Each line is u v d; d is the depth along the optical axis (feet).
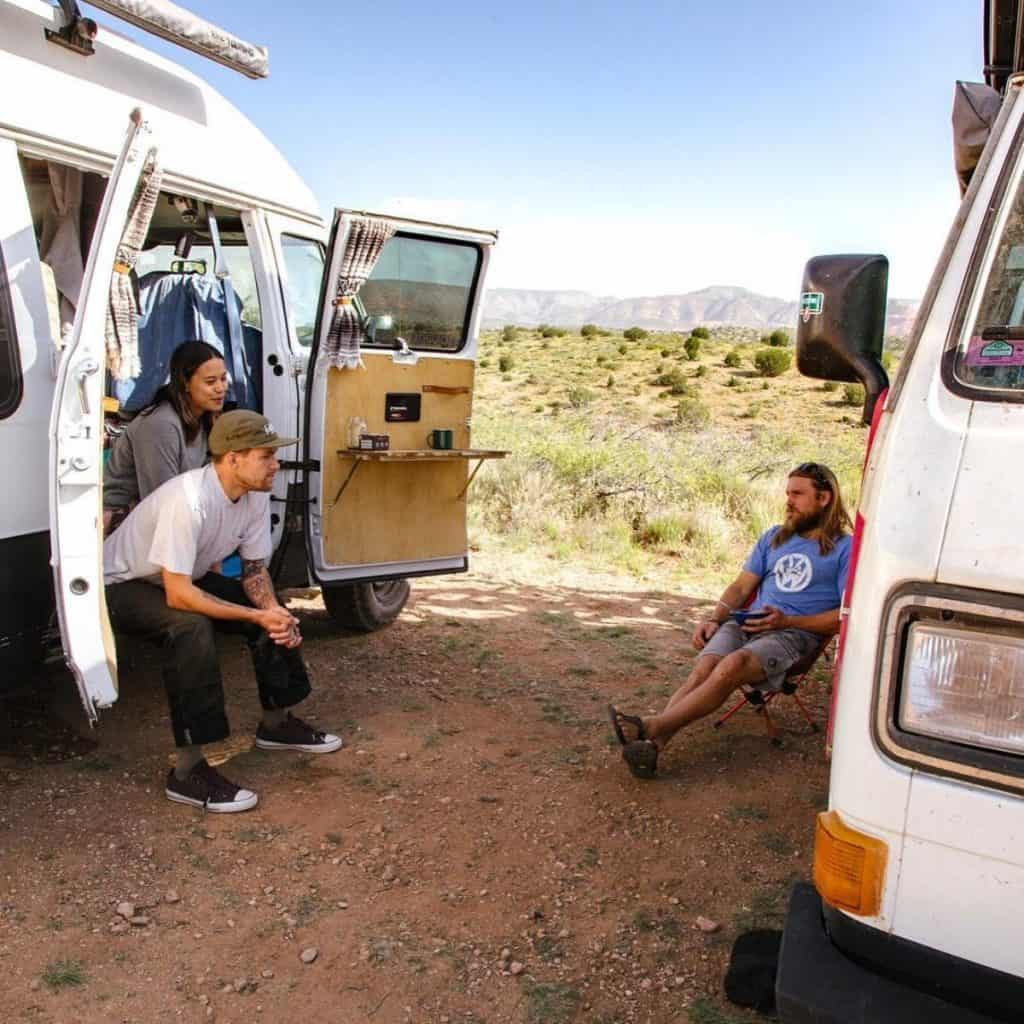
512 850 11.57
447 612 21.45
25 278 11.71
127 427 14.03
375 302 16.35
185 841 11.35
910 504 6.00
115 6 12.25
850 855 6.17
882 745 6.05
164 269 19.79
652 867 11.28
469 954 9.60
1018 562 5.57
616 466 36.86
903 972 6.12
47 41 12.28
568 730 15.20
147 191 11.46
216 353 13.80
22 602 11.93
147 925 9.75
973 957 5.82
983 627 5.71
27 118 11.71
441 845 11.61
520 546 28.02
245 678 16.76
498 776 13.50
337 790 12.85
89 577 10.83
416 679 17.20
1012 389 6.00
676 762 14.06
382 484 16.96
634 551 28.63
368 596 19.03
